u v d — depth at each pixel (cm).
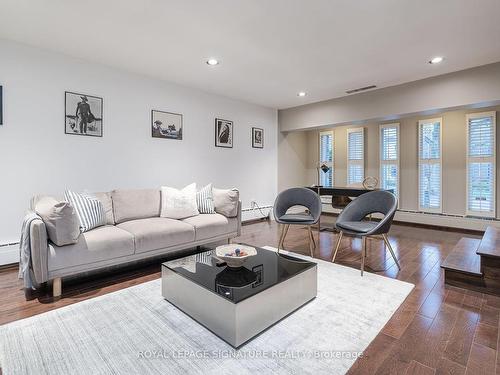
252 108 568
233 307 166
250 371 149
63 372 149
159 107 423
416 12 243
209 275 206
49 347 169
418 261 327
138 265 319
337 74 396
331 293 240
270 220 598
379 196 334
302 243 407
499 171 465
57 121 329
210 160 495
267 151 604
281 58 343
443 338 178
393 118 471
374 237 441
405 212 563
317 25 266
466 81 373
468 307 217
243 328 170
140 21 259
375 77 409
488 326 191
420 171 547
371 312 209
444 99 393
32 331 185
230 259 211
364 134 626
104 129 367
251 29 274
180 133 450
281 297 196
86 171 353
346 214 338
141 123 403
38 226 224
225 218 374
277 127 626
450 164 513
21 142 307
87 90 351
